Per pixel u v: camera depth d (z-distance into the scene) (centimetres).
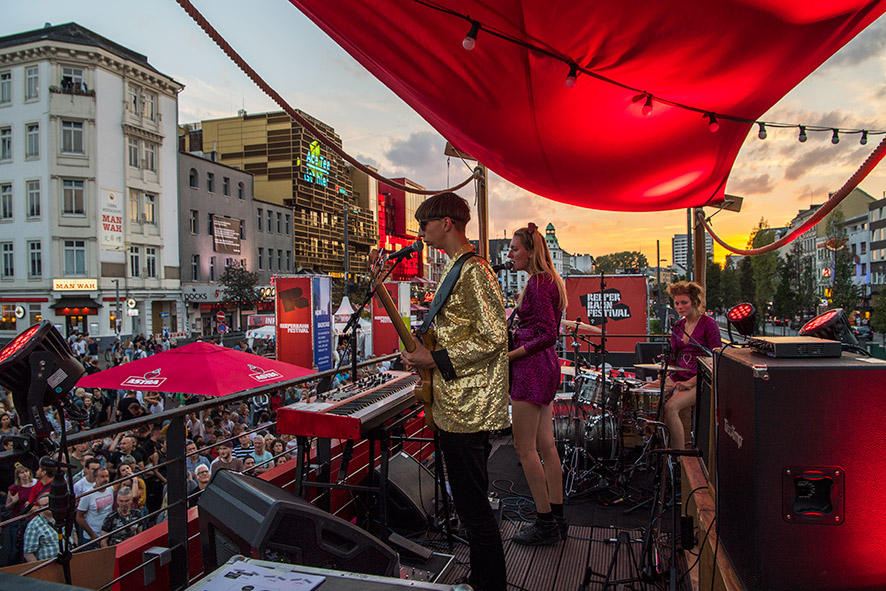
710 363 221
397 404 273
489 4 216
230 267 4144
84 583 207
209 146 5788
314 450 351
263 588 104
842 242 4178
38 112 3127
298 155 5584
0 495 561
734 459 152
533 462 289
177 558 253
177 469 255
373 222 7412
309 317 1603
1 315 3247
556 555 286
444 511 301
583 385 484
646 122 321
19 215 3194
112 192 3303
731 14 217
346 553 179
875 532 128
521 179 436
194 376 583
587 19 223
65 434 171
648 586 250
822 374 129
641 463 460
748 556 139
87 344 2312
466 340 196
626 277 1323
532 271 288
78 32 3269
